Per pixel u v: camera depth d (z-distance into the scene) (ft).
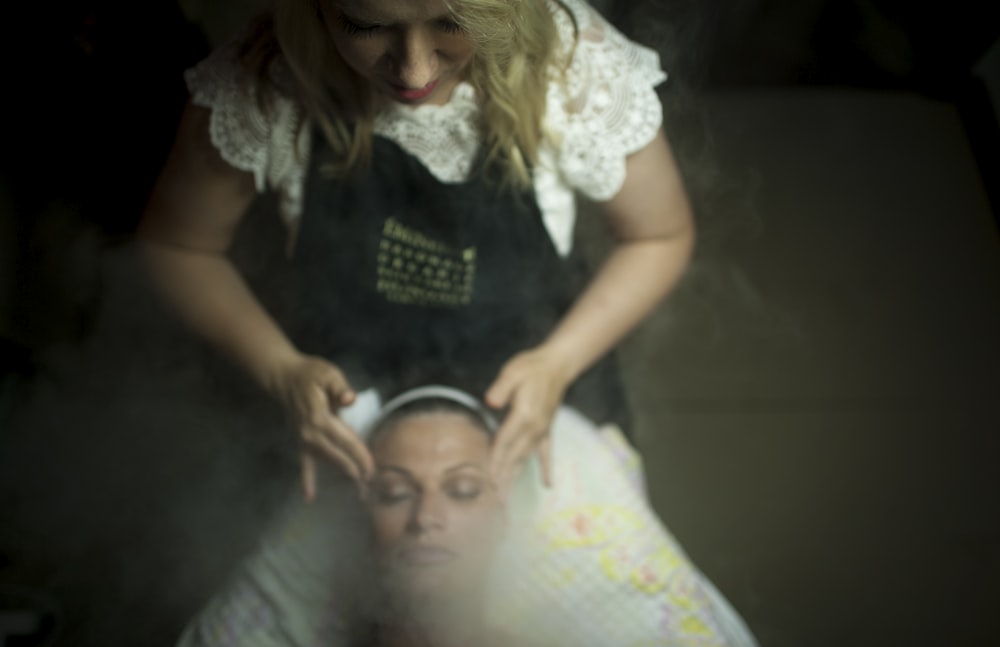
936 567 6.11
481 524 4.56
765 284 7.29
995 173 7.70
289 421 4.78
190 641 4.75
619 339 4.95
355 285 4.84
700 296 7.25
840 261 7.41
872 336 7.06
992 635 5.81
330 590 4.67
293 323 5.12
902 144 7.93
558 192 4.62
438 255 4.70
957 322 7.13
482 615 4.68
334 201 4.53
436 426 4.62
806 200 7.67
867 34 8.20
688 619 4.68
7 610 5.71
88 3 5.57
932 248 7.46
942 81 8.17
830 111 8.10
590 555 4.79
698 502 6.43
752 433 6.70
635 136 4.31
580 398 5.25
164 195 4.61
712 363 6.98
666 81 8.06
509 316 4.98
